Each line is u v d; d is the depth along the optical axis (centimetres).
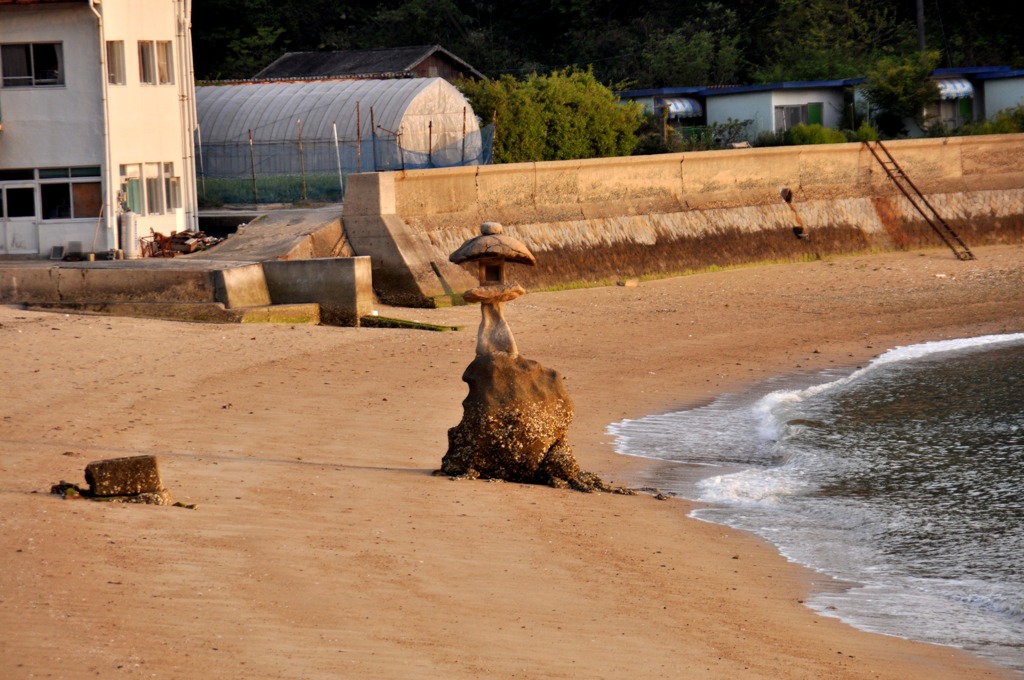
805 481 5000
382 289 10088
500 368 4622
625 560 3703
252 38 19062
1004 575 3766
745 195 13188
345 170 12381
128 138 11094
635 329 8944
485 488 4462
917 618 3366
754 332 8944
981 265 12494
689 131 16838
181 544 3419
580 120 14275
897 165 14312
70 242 10938
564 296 10662
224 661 2581
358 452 5144
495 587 3294
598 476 4853
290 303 8962
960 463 5362
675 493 4731
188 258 9981
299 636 2769
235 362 7131
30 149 10938
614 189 12169
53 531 3412
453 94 12862
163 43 11450
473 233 10850
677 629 3089
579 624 3050
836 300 10525
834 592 3575
